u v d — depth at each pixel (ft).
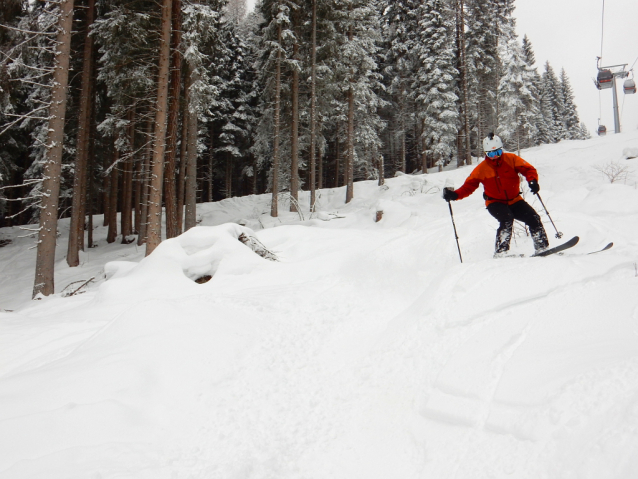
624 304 8.21
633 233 18.78
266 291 19.30
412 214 44.93
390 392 8.88
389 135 108.78
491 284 11.18
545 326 8.39
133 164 69.10
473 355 8.31
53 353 13.83
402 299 16.14
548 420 5.73
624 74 79.56
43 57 46.70
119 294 21.83
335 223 51.75
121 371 10.30
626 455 4.63
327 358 11.87
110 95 50.19
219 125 94.94
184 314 13.85
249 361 11.89
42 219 32.07
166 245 25.94
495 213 16.51
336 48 64.85
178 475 7.46
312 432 8.48
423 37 85.20
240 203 77.10
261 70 69.05
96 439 8.11
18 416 8.63
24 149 71.92
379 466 6.85
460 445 6.34
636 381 5.62
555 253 14.73
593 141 76.13
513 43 88.28
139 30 43.24
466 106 86.79
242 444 8.38
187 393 10.17
